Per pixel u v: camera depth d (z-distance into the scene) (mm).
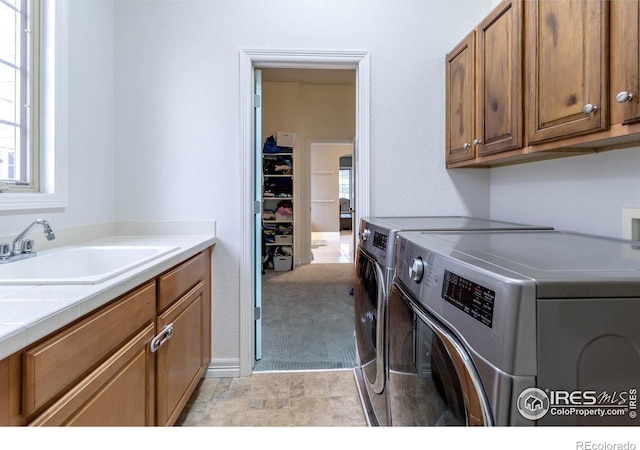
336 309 3338
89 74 1831
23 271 1253
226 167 2096
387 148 2162
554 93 1192
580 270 621
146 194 2078
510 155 1512
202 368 1913
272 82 5191
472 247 908
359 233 1944
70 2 1679
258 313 2279
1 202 1302
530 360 534
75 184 1729
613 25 963
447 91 2115
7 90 1450
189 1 2068
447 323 725
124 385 1048
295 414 1716
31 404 686
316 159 9086
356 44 2127
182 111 2078
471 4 2158
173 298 1444
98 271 1594
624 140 1105
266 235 5137
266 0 2088
